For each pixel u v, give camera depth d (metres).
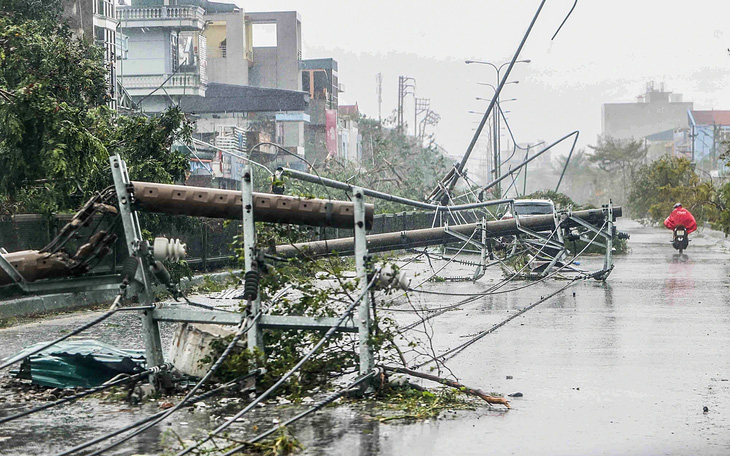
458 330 26.22
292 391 15.82
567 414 15.18
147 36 120.12
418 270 51.31
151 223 36.72
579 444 13.12
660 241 94.06
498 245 51.53
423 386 17.56
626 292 38.84
